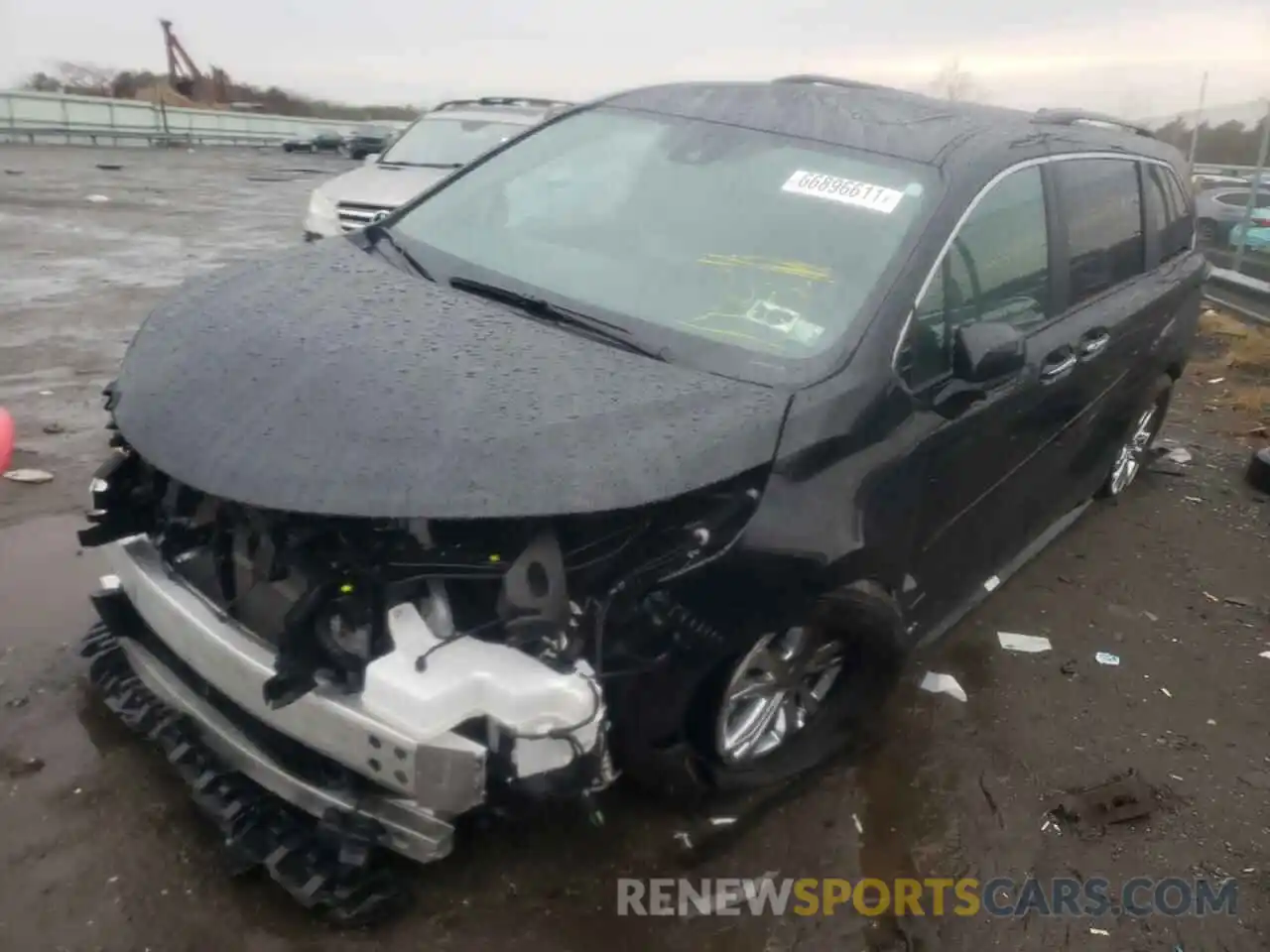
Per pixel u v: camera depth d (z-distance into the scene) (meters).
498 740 2.46
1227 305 11.40
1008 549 4.52
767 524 2.80
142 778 3.26
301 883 2.75
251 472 2.54
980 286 3.67
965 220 3.56
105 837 3.02
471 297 3.43
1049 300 4.19
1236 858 3.47
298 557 2.61
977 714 4.08
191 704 3.00
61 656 3.83
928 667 4.35
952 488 3.61
